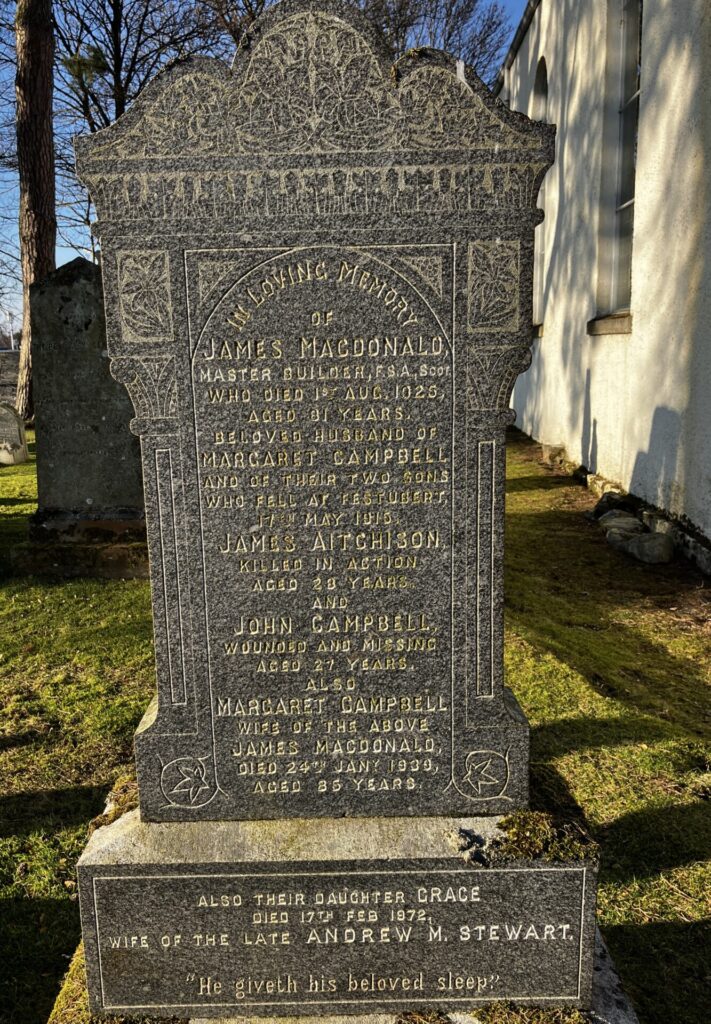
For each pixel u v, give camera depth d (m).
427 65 2.27
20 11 14.53
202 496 2.48
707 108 6.66
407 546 2.52
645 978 2.73
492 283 2.38
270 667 2.56
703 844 3.32
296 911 2.48
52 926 3.02
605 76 9.59
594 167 10.06
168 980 2.52
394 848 2.47
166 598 2.53
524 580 6.70
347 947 2.51
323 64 2.26
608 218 9.88
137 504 7.09
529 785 2.79
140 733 2.57
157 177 2.30
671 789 3.68
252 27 2.26
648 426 8.19
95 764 4.04
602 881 3.14
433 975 2.52
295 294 2.38
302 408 2.44
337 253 2.36
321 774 2.62
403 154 2.30
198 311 2.38
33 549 7.02
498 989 2.53
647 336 8.15
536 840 2.48
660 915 2.98
